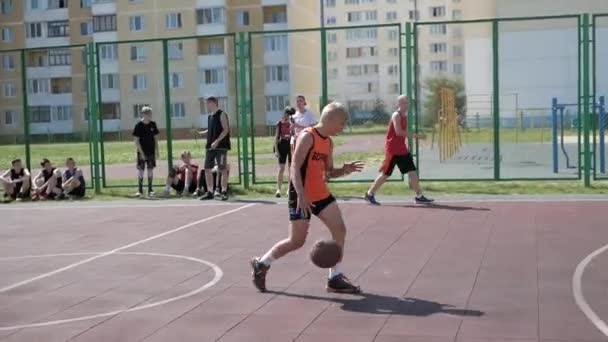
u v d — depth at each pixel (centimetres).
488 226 1068
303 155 689
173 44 4528
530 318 604
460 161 2227
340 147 2811
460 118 2794
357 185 1652
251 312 651
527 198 1374
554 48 3722
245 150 1673
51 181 1666
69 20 6812
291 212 711
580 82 1542
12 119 4047
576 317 603
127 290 752
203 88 4319
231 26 6281
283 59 5241
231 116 3691
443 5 9356
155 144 1645
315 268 823
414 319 612
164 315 650
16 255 981
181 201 1530
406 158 1340
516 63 3772
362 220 1163
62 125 3556
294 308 660
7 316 664
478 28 4175
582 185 1553
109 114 3453
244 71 1658
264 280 722
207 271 832
